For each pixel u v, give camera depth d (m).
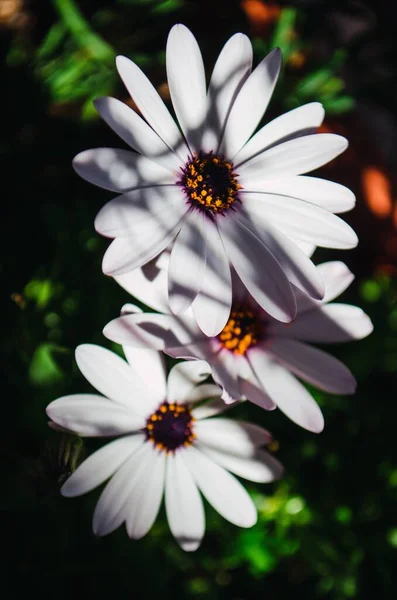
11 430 0.33
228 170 0.27
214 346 0.28
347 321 0.28
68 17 0.39
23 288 0.35
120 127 0.26
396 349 0.37
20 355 0.33
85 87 0.40
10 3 0.41
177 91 0.27
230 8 0.42
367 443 0.36
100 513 0.27
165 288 0.27
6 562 0.33
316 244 0.27
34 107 0.39
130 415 0.27
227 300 0.26
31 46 0.41
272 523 0.35
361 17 0.45
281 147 0.27
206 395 0.27
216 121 0.27
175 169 0.27
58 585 0.33
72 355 0.33
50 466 0.28
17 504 0.33
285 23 0.40
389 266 0.42
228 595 0.35
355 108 0.43
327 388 0.27
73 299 0.34
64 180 0.39
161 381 0.27
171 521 0.28
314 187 0.27
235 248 0.27
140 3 0.41
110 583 0.33
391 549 0.35
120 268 0.25
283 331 0.28
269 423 0.35
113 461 0.27
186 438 0.28
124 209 0.25
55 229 0.36
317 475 0.35
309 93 0.41
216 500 0.28
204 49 0.41
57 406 0.26
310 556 0.35
